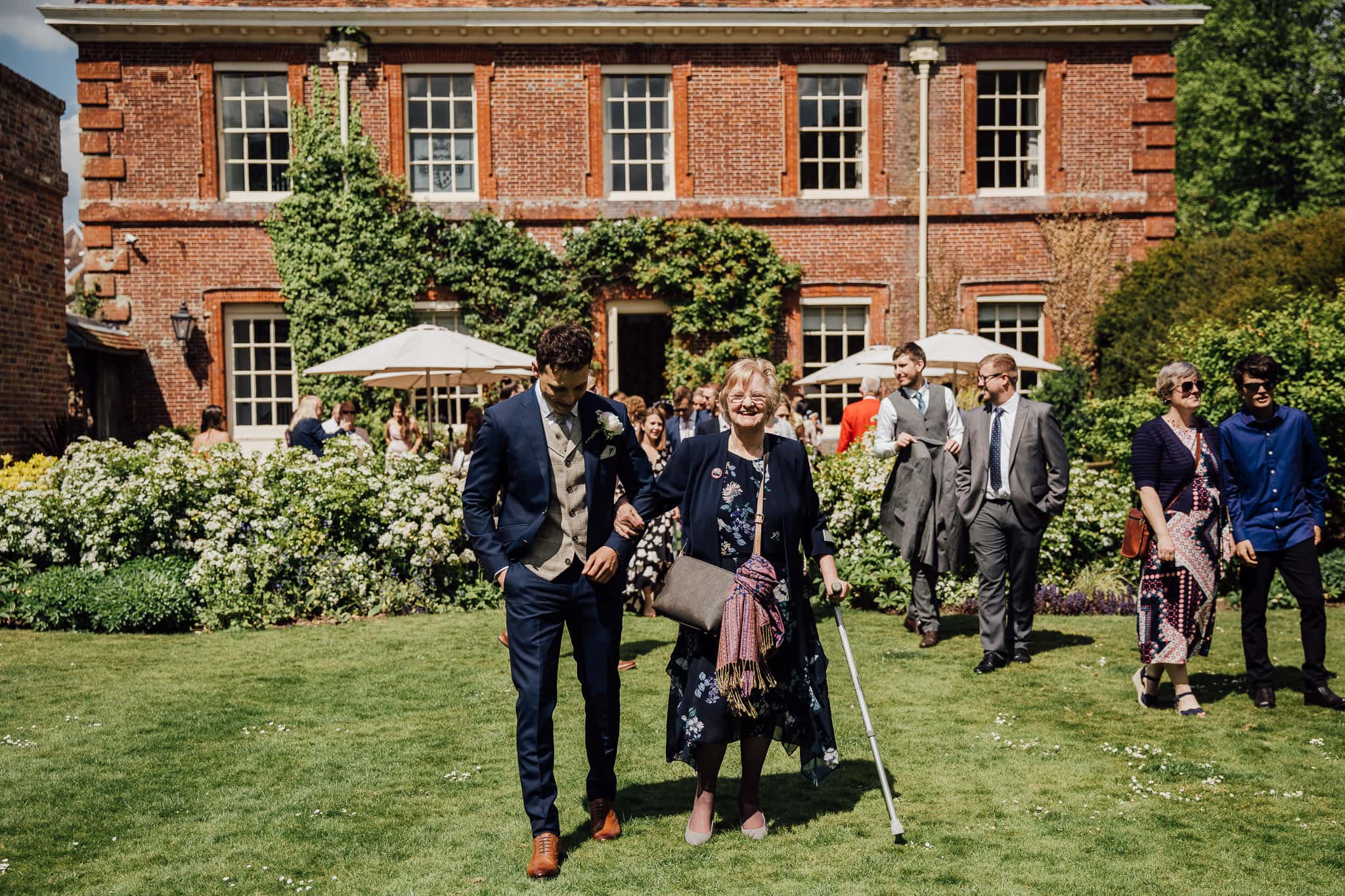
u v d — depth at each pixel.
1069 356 16.92
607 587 4.18
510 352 12.61
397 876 3.86
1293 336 9.93
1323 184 29.89
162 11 16.20
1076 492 9.71
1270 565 6.07
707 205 17.19
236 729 5.77
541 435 4.14
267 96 16.89
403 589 9.48
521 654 4.07
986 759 5.14
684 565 4.14
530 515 4.14
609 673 4.20
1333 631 8.14
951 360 12.41
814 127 17.50
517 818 4.45
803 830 4.27
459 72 17.02
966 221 17.45
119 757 5.29
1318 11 30.77
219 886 3.79
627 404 9.88
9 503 9.50
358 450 10.11
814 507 4.41
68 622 8.76
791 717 4.18
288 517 9.44
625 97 17.23
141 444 9.98
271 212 16.70
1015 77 17.61
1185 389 5.78
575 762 5.21
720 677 3.96
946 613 9.12
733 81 17.20
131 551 9.49
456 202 17.02
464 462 10.84
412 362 11.54
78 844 4.19
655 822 4.40
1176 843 4.09
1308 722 5.68
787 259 17.38
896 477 7.79
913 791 4.73
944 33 17.19
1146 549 5.89
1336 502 10.27
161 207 16.62
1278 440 6.05
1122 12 17.08
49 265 14.08
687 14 16.77
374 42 16.75
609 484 4.22
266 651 7.84
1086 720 5.77
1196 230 32.47
